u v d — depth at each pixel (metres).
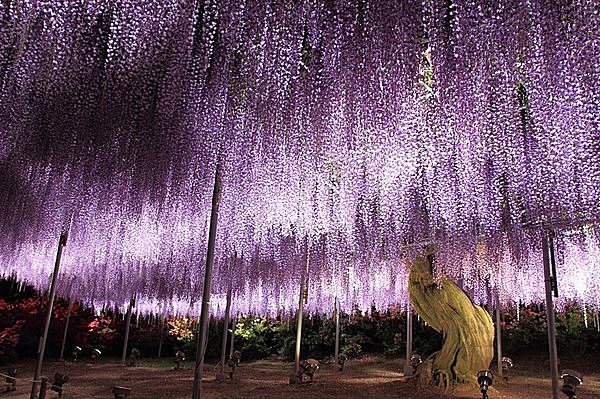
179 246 7.30
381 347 14.28
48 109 3.85
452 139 3.54
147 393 6.43
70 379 8.20
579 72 2.75
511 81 3.04
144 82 3.57
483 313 6.57
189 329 15.08
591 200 3.67
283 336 14.95
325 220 4.94
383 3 3.22
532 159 3.63
